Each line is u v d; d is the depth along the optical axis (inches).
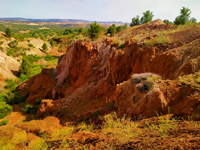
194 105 159.9
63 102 555.5
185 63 296.0
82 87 625.6
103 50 659.4
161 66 352.8
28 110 719.7
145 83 244.1
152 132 138.4
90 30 879.7
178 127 131.9
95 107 412.8
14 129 305.1
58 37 4035.4
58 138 217.0
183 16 766.5
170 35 466.3
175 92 199.0
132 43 499.8
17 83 1224.8
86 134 191.5
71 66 821.9
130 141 128.7
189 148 84.8
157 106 199.6
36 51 2395.4
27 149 212.1
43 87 884.0
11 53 1845.5
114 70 487.8
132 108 239.3
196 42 323.6
